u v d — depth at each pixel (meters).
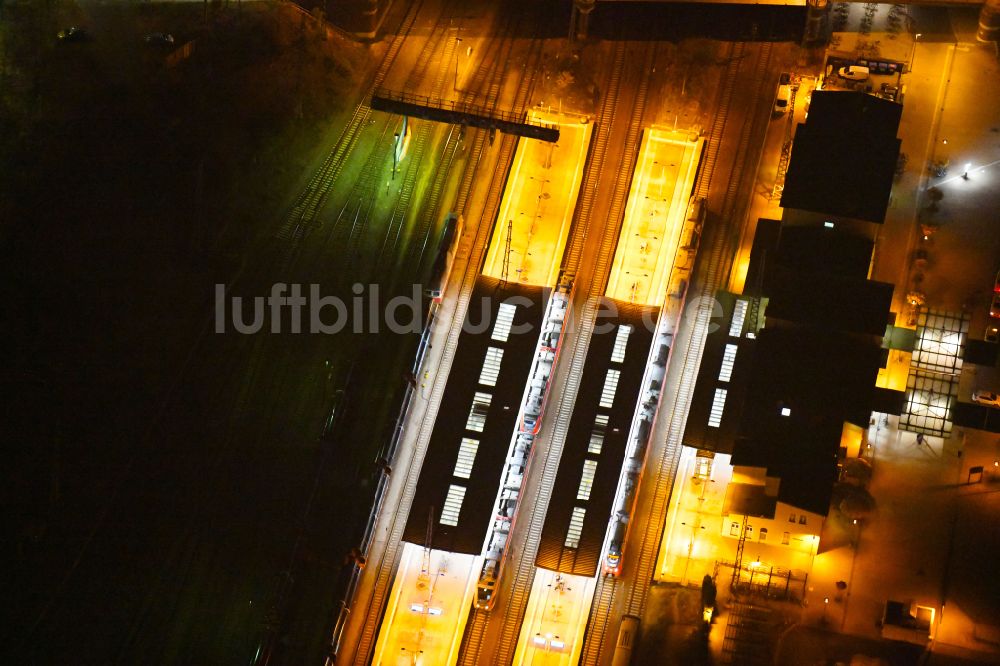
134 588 126.38
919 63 170.25
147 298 148.12
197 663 122.31
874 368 136.50
